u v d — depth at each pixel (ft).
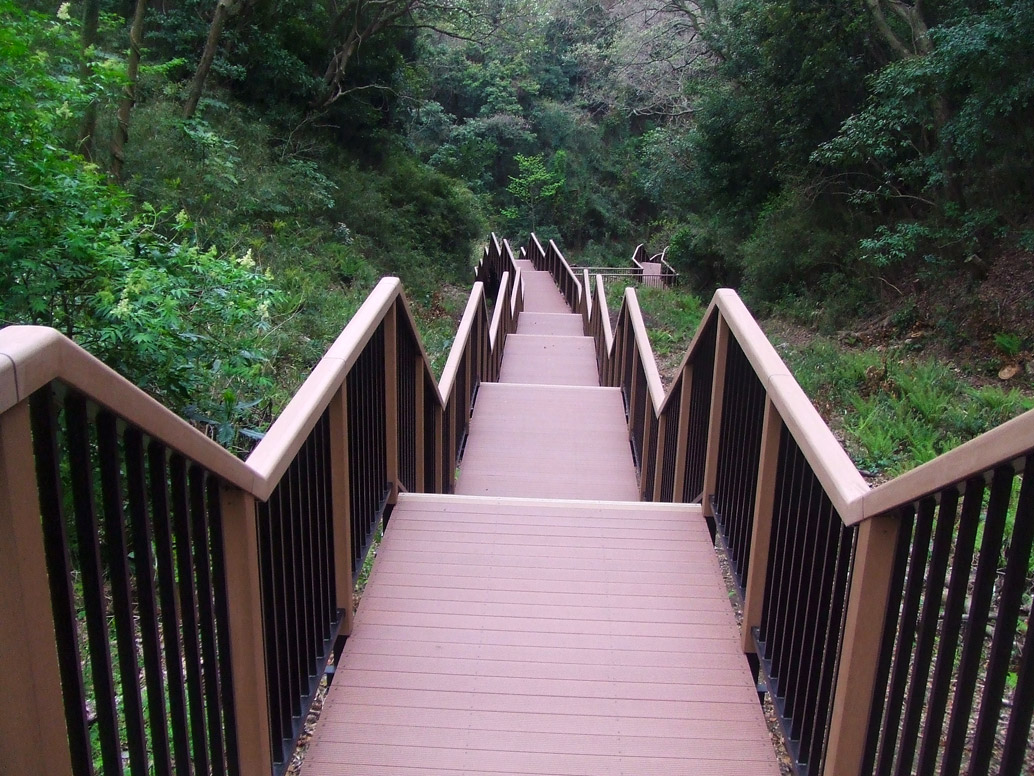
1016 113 31.30
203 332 15.23
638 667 9.29
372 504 11.30
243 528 6.15
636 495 20.63
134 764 4.68
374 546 13.91
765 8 46.65
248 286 15.61
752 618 9.25
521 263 94.53
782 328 44.29
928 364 29.63
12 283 13.11
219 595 6.10
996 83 29.81
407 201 61.62
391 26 59.31
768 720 10.68
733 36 52.26
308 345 23.97
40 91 16.79
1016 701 4.18
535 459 22.58
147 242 15.23
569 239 137.80
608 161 144.46
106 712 4.38
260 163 42.32
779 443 8.63
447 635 9.80
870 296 41.47
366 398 10.78
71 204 13.89
